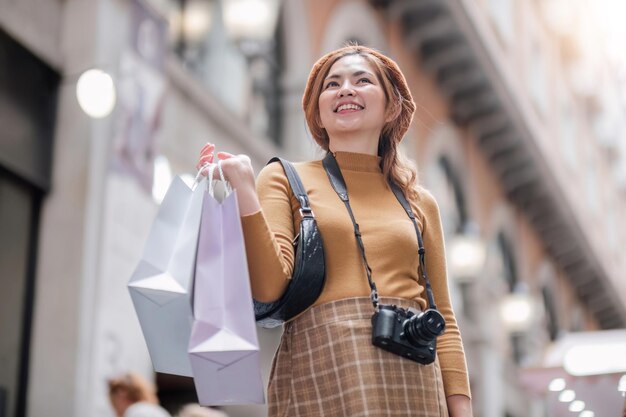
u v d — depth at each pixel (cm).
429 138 2100
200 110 1245
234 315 229
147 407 654
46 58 986
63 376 896
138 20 1030
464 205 2294
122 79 993
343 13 1775
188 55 1309
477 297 2203
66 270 933
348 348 241
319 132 296
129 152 985
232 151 1332
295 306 247
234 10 1324
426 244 282
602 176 3731
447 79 2244
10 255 910
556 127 3061
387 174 279
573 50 3453
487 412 2095
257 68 1498
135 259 978
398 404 239
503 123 2391
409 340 242
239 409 1244
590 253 3098
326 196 264
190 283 232
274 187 265
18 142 929
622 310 3534
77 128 984
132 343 958
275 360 256
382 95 282
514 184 2647
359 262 254
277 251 243
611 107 3991
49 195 966
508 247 2633
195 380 226
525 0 2900
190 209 241
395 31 2047
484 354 2153
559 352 771
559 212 2823
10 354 893
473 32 2100
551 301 2988
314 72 294
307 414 243
